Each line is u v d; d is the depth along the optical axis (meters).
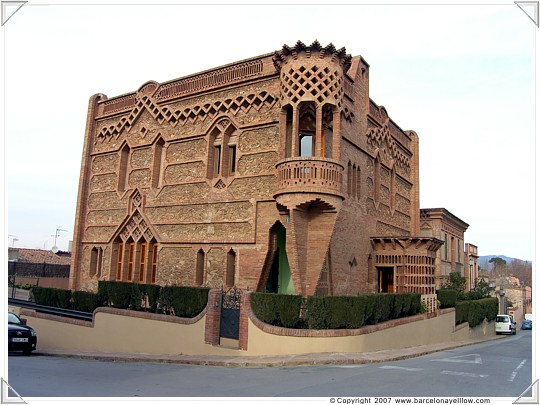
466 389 11.28
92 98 31.78
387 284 28.16
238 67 24.19
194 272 24.14
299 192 19.81
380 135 28.84
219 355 17.53
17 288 33.69
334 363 15.23
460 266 49.81
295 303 17.11
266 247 21.83
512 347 25.33
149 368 14.95
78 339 22.75
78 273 30.22
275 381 12.09
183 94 26.33
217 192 23.97
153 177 27.17
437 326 26.27
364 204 26.06
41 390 10.63
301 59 20.70
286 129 21.45
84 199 31.02
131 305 21.95
